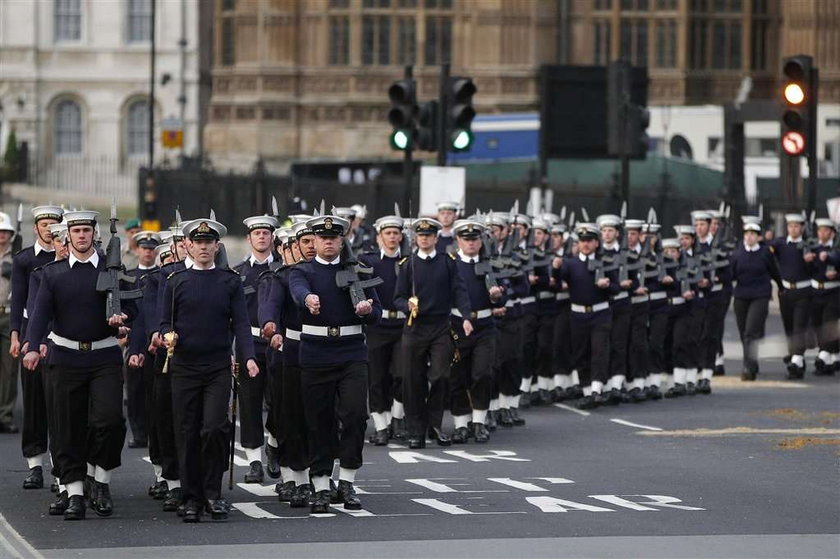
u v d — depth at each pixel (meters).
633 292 87.81
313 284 53.44
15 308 61.12
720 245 97.94
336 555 44.84
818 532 48.72
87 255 52.91
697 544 46.56
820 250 102.81
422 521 50.72
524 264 84.88
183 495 51.47
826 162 198.12
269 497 56.50
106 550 46.00
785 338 104.56
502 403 78.69
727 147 149.75
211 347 51.69
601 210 175.75
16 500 56.16
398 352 72.81
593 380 86.12
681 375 92.94
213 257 52.44
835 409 85.75
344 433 53.44
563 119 124.31
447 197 103.62
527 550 45.53
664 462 65.38
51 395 52.38
